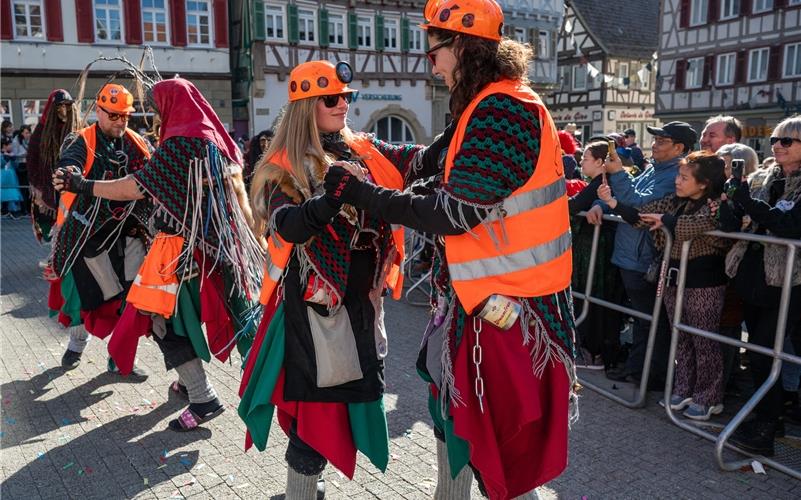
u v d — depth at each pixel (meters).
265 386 2.29
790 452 3.44
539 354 1.88
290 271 2.29
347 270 2.27
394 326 5.73
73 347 4.48
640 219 3.89
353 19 24.12
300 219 2.04
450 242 1.88
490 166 1.71
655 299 4.04
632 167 5.18
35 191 5.41
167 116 3.38
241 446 3.35
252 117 22.78
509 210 1.79
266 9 22.42
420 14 25.55
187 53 21.33
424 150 2.35
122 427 3.57
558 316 1.91
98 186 3.28
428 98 26.22
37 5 19.27
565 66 33.69
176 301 3.36
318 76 2.23
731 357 4.07
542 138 1.80
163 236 3.35
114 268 4.09
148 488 2.95
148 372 4.40
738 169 3.31
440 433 2.25
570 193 5.12
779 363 3.28
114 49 20.30
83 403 3.89
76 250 3.99
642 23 34.28
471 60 1.81
